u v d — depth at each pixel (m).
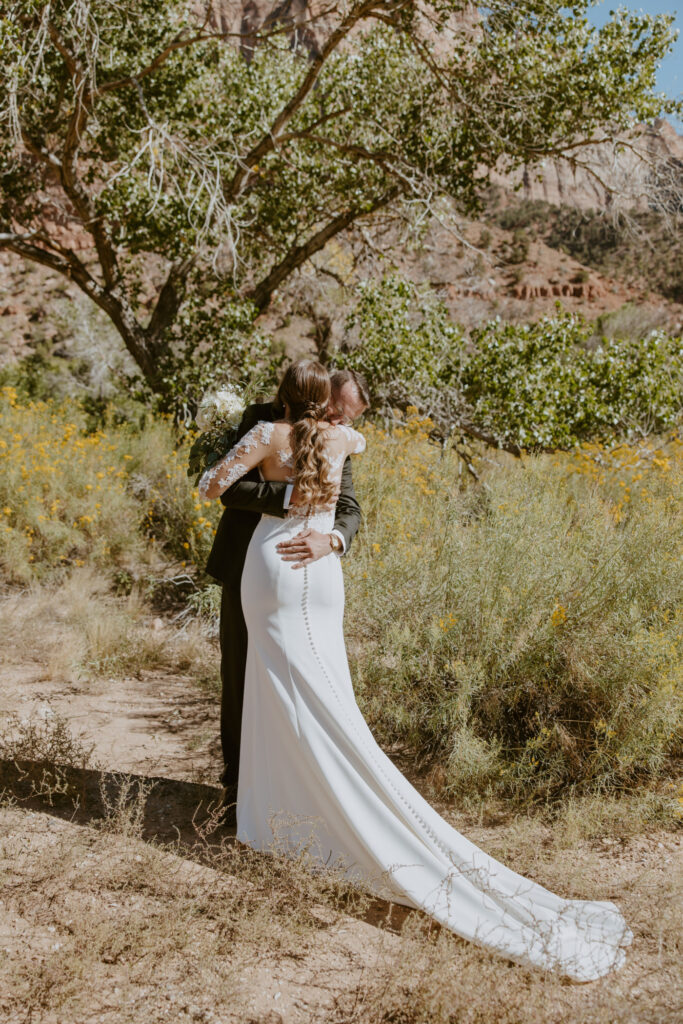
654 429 10.44
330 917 2.79
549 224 51.22
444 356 10.96
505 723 3.95
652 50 10.72
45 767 3.62
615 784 3.63
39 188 12.57
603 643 3.92
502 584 4.16
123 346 19.39
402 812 2.88
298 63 12.09
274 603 3.04
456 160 11.73
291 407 3.18
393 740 4.14
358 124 11.92
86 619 5.68
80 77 10.19
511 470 7.26
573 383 10.46
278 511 3.10
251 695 3.12
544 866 3.12
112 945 2.53
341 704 3.01
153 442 9.30
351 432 3.33
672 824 3.43
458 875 2.75
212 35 10.27
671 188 11.81
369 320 10.89
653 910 2.80
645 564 4.26
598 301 45.25
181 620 6.00
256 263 13.34
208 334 12.00
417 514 5.27
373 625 4.43
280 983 2.45
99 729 4.29
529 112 10.99
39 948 2.51
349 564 4.72
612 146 11.80
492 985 2.31
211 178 10.38
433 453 6.48
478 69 10.91
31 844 3.11
